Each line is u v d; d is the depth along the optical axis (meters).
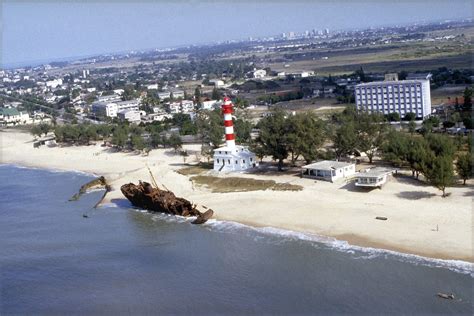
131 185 162.88
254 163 189.00
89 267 116.94
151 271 111.50
